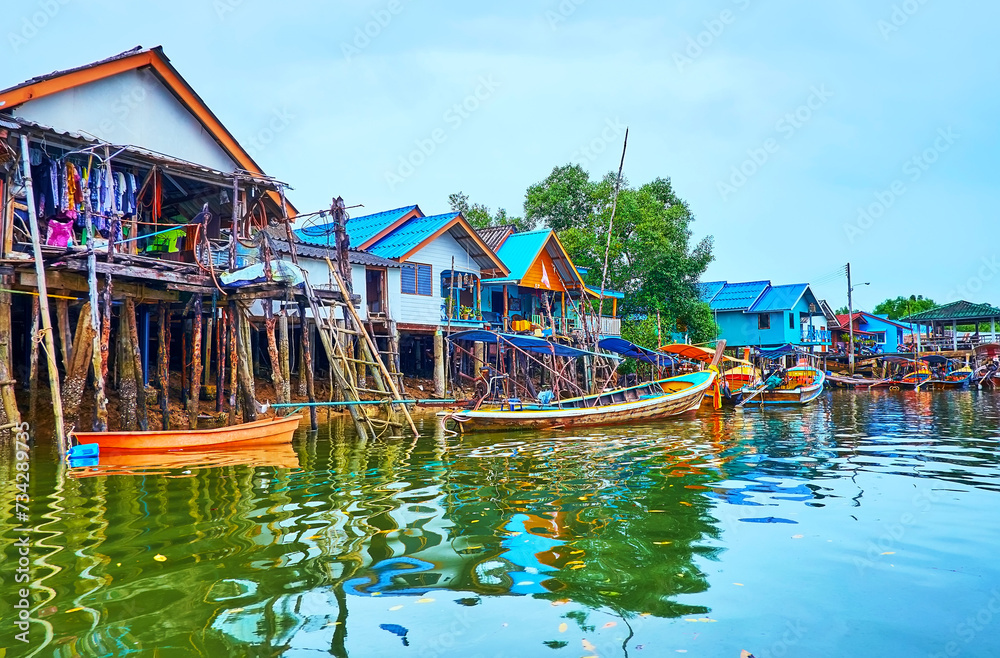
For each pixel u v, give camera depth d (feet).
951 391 130.82
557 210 131.64
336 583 20.76
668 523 27.73
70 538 25.05
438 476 37.76
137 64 54.70
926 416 76.23
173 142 58.39
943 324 181.47
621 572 21.93
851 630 17.88
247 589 20.24
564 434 58.54
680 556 23.50
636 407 68.23
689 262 120.88
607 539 25.43
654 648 16.78
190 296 55.11
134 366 47.96
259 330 77.87
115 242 45.73
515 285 105.40
